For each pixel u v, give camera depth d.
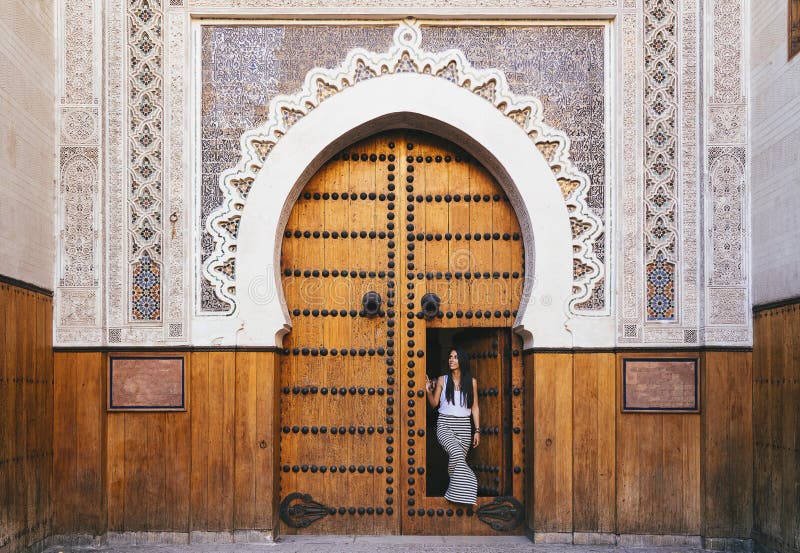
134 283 5.62
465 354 5.99
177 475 5.53
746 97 5.65
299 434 5.88
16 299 4.91
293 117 5.77
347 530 5.84
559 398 5.62
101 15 5.66
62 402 5.48
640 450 5.58
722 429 5.48
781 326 5.06
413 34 5.79
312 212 5.97
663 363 5.61
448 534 5.85
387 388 5.91
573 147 5.77
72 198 5.61
